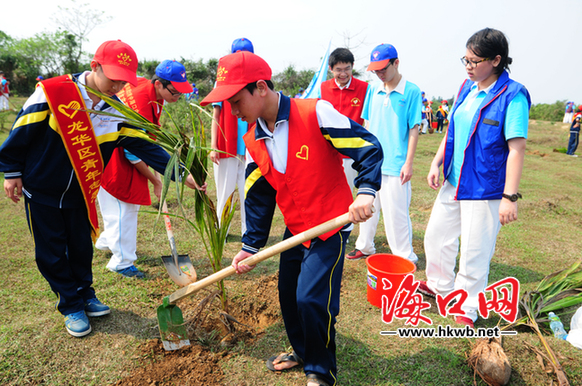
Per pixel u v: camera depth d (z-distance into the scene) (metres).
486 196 2.68
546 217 5.65
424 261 4.15
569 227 5.25
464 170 2.75
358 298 3.28
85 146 2.54
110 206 3.45
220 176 4.27
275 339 2.69
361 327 2.83
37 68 25.98
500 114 2.57
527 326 2.83
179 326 2.56
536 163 10.59
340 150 1.95
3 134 11.38
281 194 2.14
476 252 2.77
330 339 2.11
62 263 2.65
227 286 3.40
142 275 3.55
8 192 2.53
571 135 12.88
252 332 2.79
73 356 2.48
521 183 7.90
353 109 4.16
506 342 2.50
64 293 2.66
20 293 3.19
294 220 2.18
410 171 3.64
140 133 2.79
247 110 1.92
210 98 1.84
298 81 19.00
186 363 2.44
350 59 3.99
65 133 2.44
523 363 2.35
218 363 2.46
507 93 2.56
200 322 2.78
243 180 4.32
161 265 3.84
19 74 26.03
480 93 2.72
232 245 4.47
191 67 26.14
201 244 4.38
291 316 2.37
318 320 2.03
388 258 3.37
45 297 3.15
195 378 2.32
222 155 4.18
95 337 2.67
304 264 2.10
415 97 3.55
